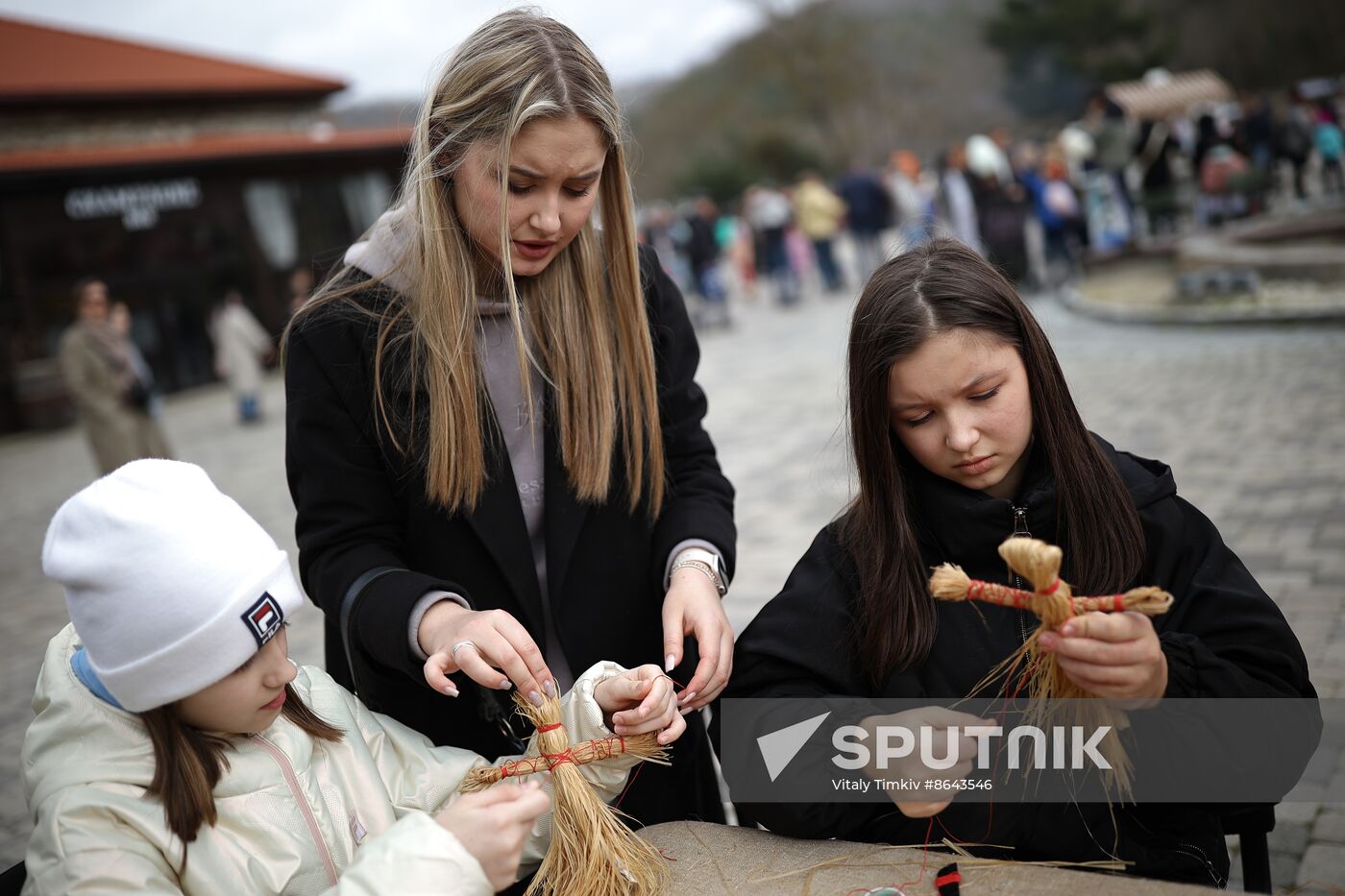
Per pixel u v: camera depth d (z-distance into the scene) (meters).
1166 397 7.15
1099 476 1.51
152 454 8.32
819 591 1.60
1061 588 1.22
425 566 1.75
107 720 1.35
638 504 1.82
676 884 1.39
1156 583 1.52
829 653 1.56
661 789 1.83
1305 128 17.14
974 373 1.44
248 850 1.36
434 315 1.62
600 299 1.75
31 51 19.91
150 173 17.17
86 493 1.31
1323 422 5.96
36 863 1.28
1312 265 10.11
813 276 20.59
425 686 1.73
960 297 1.45
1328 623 3.51
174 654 1.28
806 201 17.39
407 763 1.57
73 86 18.67
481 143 1.51
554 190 1.54
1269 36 40.25
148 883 1.26
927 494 1.56
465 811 1.28
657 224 19.47
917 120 47.72
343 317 1.68
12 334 15.37
